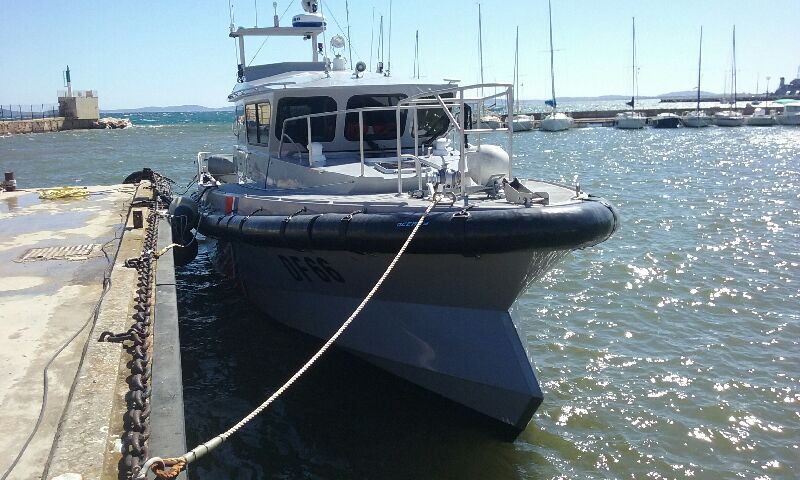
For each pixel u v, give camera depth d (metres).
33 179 25.97
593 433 6.07
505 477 5.41
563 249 5.34
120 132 71.31
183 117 195.38
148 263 5.89
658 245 12.91
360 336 6.70
